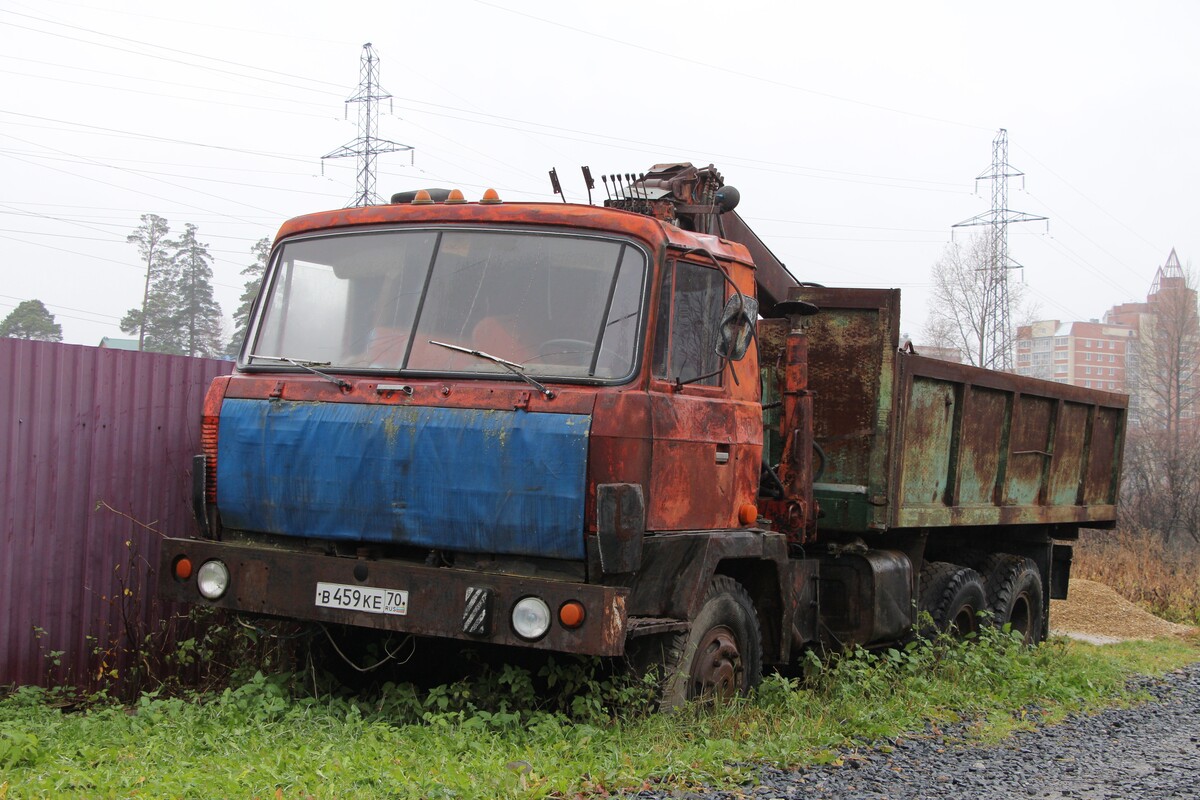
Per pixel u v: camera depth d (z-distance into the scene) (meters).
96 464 8.34
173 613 8.86
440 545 6.35
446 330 6.66
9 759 5.39
